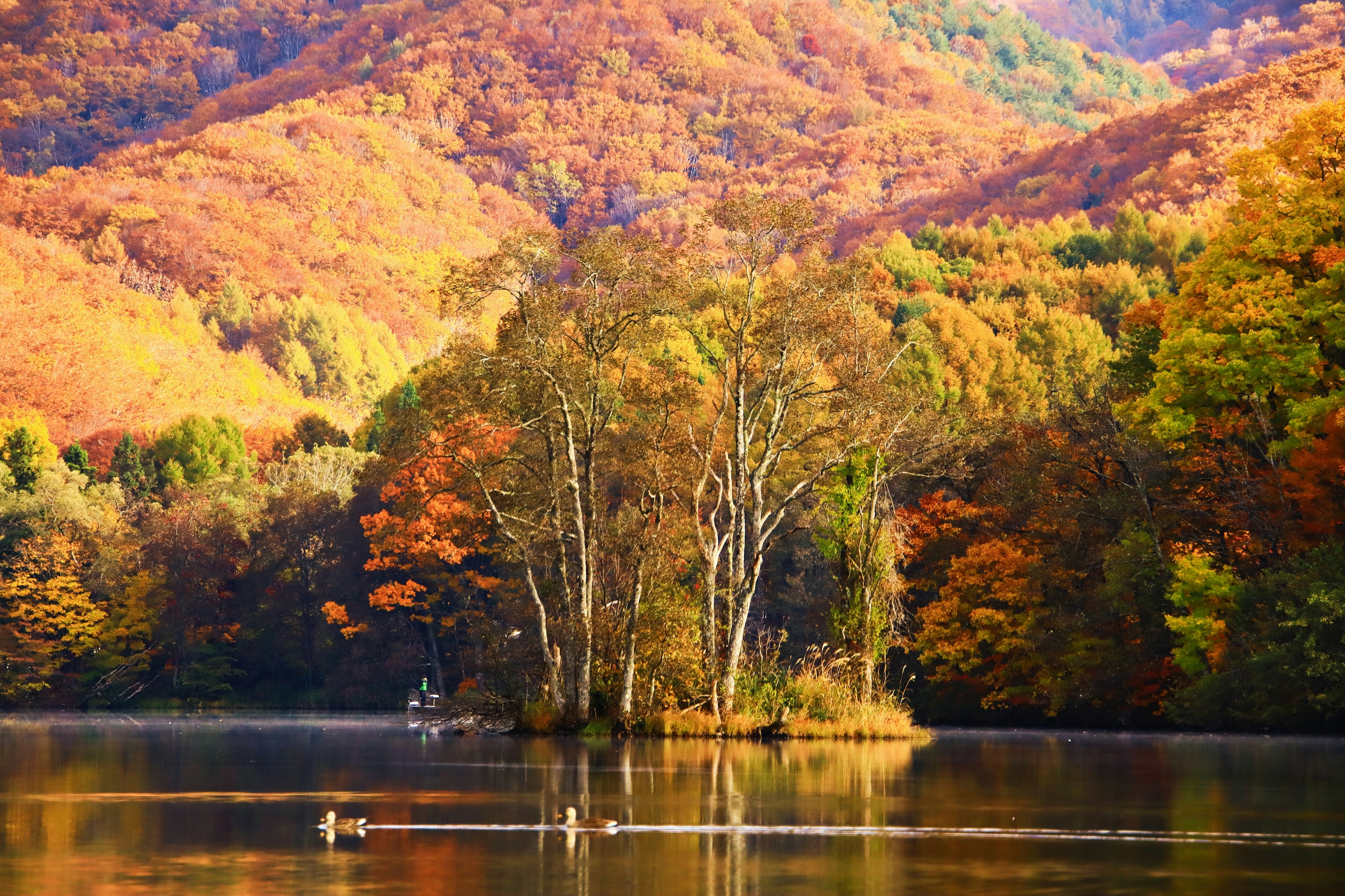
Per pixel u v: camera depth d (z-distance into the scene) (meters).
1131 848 49.41
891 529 133.25
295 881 42.50
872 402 131.50
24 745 119.88
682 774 81.44
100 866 45.50
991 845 50.16
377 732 146.62
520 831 54.19
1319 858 47.28
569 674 130.88
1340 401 130.12
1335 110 142.38
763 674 129.62
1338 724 135.25
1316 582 124.50
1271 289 136.88
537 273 131.25
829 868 44.81
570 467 131.00
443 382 131.25
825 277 134.25
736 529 135.38
